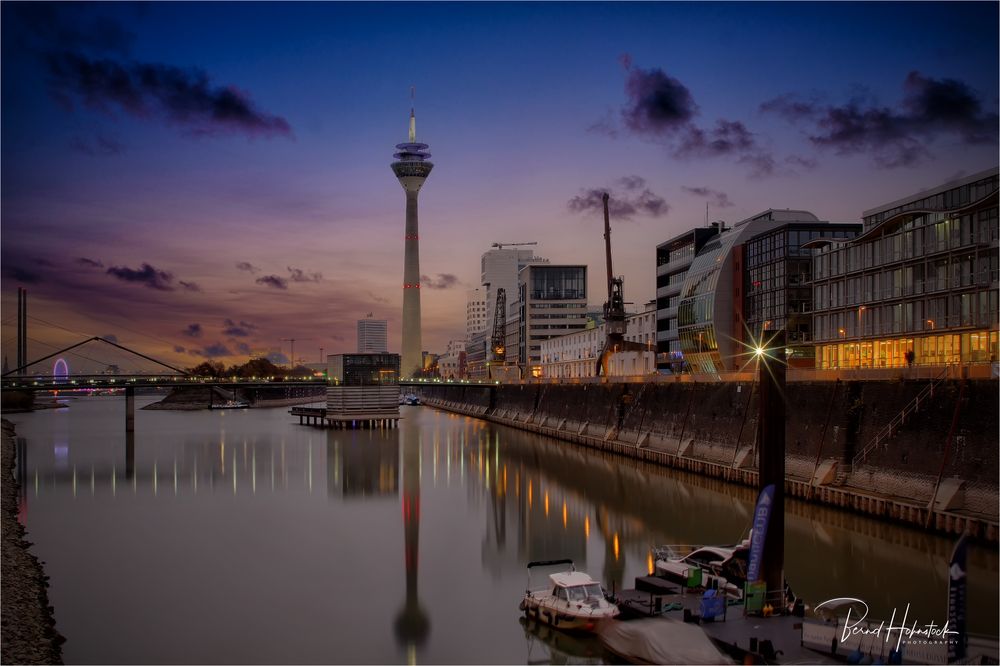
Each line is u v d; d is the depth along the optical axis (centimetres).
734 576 4728
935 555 5800
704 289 14600
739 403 9469
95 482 9800
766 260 12988
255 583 5438
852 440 7519
